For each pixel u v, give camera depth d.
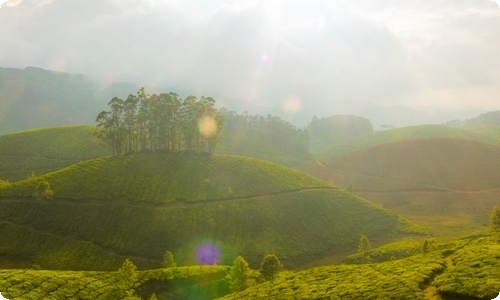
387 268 64.62
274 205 138.62
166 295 78.25
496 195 195.00
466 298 43.91
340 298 50.41
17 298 62.47
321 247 124.62
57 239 106.56
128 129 164.88
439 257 64.62
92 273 82.75
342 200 158.62
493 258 54.66
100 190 125.81
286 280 70.81
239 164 164.62
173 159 154.50
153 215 118.19
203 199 132.00
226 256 109.56
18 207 114.56
